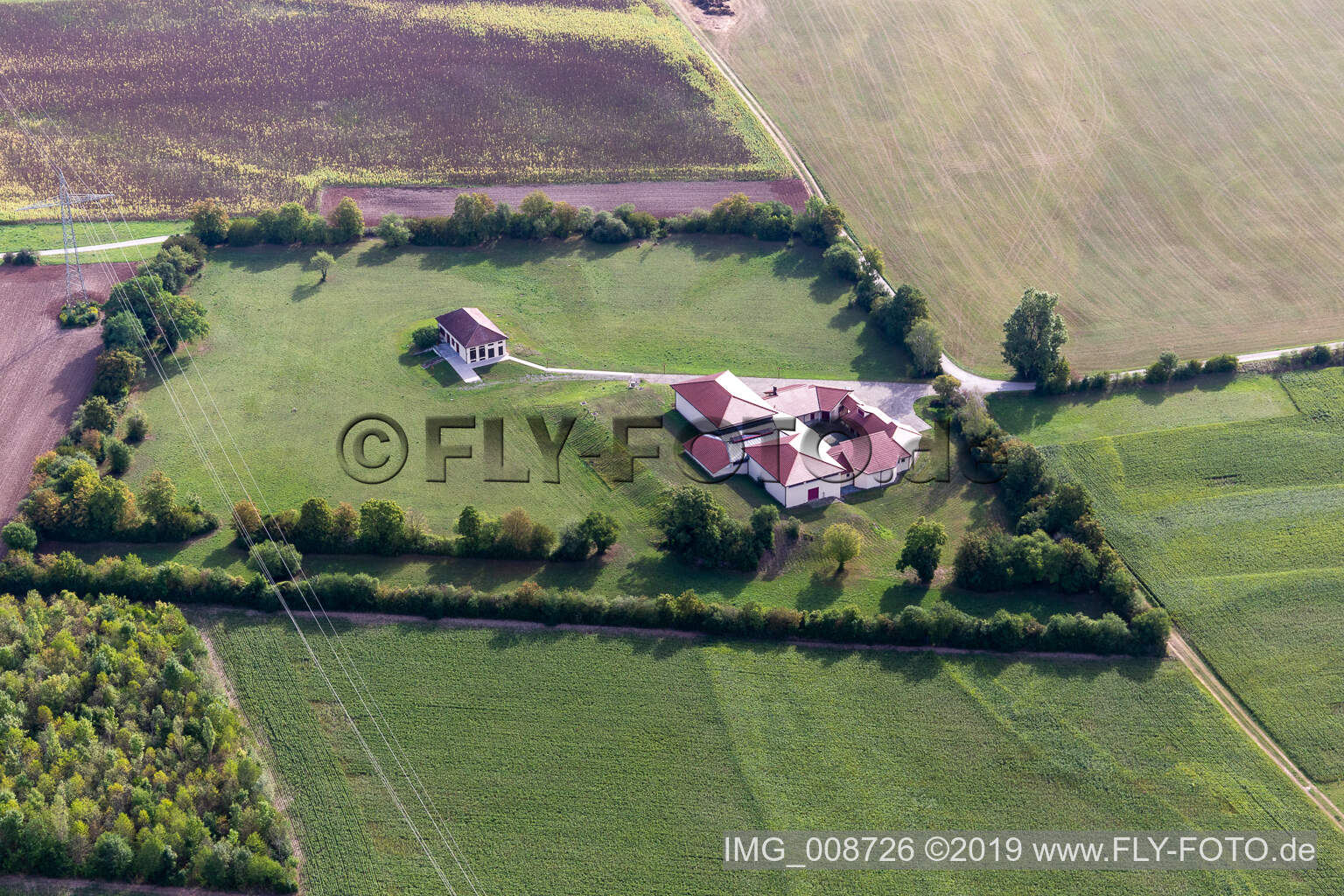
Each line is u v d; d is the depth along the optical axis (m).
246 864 165.25
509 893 166.25
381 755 186.50
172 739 181.38
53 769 174.25
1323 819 177.88
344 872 168.62
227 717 186.50
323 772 183.38
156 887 165.12
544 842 173.62
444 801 179.50
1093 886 168.25
